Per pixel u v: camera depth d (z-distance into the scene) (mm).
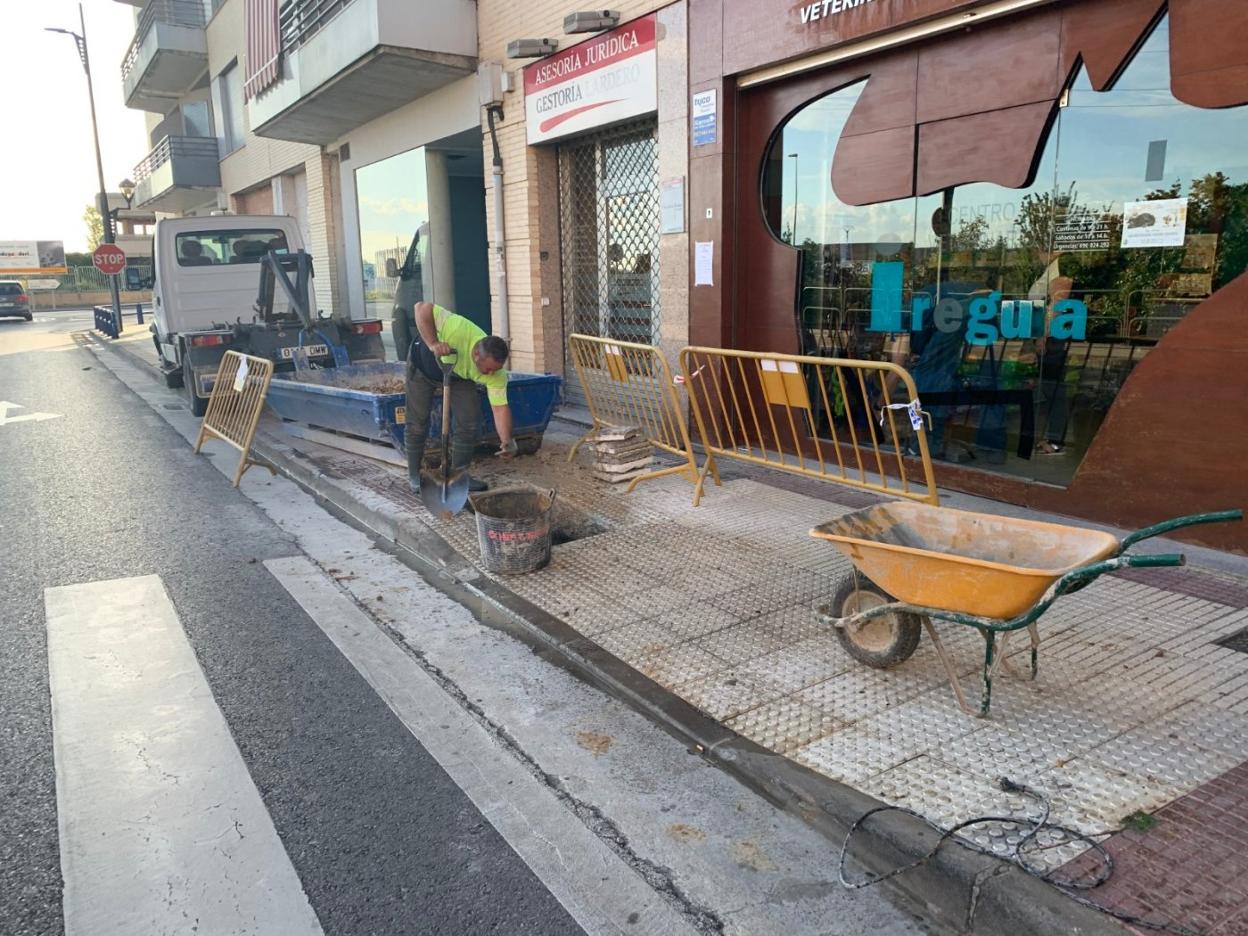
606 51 8344
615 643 4133
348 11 10500
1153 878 2422
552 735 3490
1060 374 5484
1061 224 5309
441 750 3400
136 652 4293
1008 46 5344
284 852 2816
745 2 6793
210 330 11688
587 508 6270
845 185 6578
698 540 5516
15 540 6078
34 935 2473
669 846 2814
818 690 3619
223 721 3635
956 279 5980
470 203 14117
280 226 13281
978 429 6043
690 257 7707
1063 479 5562
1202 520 3008
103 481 7844
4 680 4020
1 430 10438
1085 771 2947
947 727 3275
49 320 39688
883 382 6000
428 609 4789
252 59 14445
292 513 6773
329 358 10766
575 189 9852
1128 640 3871
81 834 2910
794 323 7121
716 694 3623
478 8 10516
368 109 13008
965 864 2490
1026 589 2994
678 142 7645
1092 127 5055
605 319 9648
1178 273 4824
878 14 5801
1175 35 4555
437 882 2672
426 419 6301
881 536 3654
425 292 13047
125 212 37750
